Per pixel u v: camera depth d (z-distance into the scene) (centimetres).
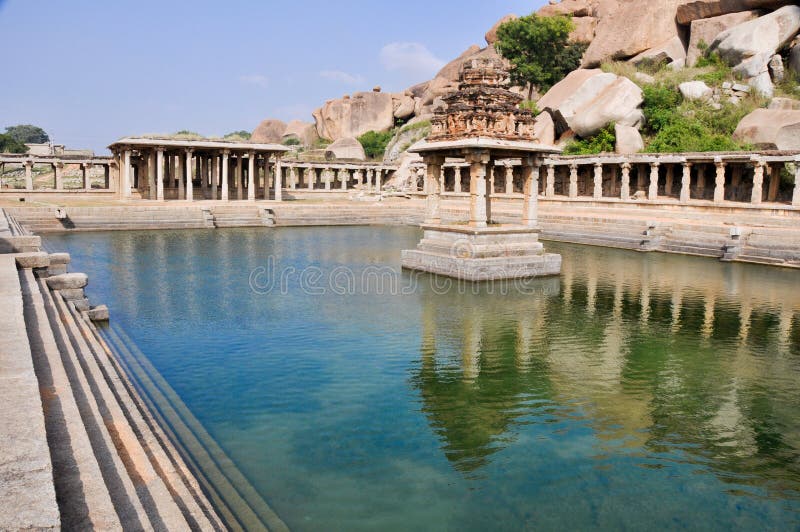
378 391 1094
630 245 3061
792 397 1088
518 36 5847
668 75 4828
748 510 734
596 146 4472
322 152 7462
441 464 832
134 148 4450
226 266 2394
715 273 2355
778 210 2959
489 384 1135
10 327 790
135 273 2209
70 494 441
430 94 7444
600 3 6072
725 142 3972
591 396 1087
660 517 715
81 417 629
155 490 555
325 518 693
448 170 5466
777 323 1585
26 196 4725
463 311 1702
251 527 664
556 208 3994
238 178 4888
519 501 743
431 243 2355
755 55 4522
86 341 1116
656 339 1438
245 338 1402
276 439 895
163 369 1186
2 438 466
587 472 819
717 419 995
